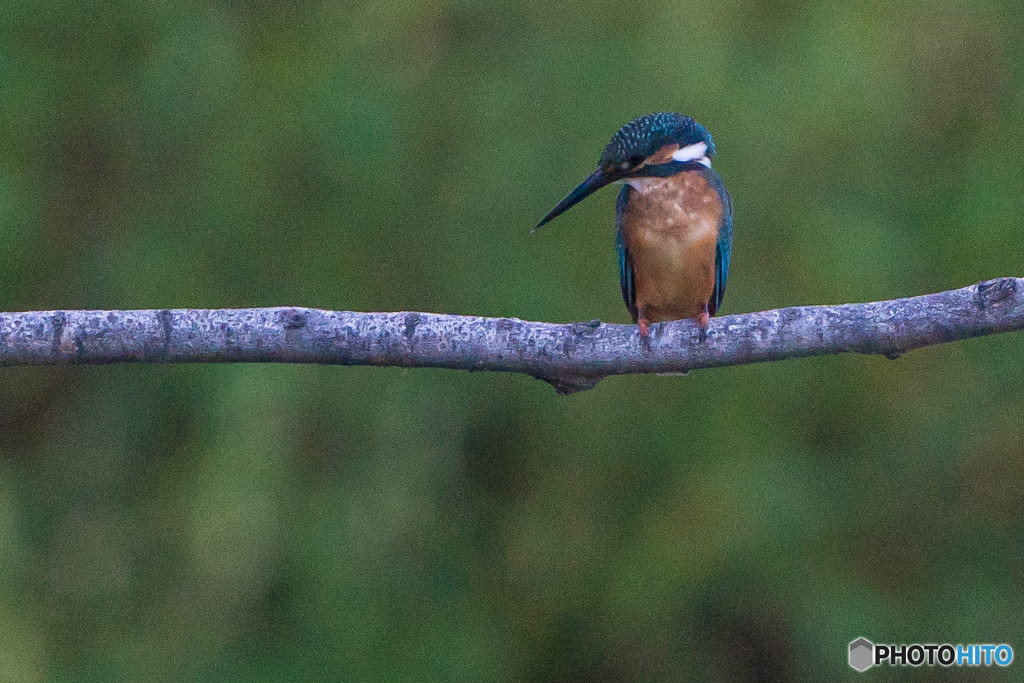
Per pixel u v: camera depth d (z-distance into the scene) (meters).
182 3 12.07
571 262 11.67
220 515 11.05
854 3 11.91
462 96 12.09
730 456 11.95
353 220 11.91
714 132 11.55
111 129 12.19
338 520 11.63
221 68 11.77
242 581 11.26
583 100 11.78
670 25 11.87
